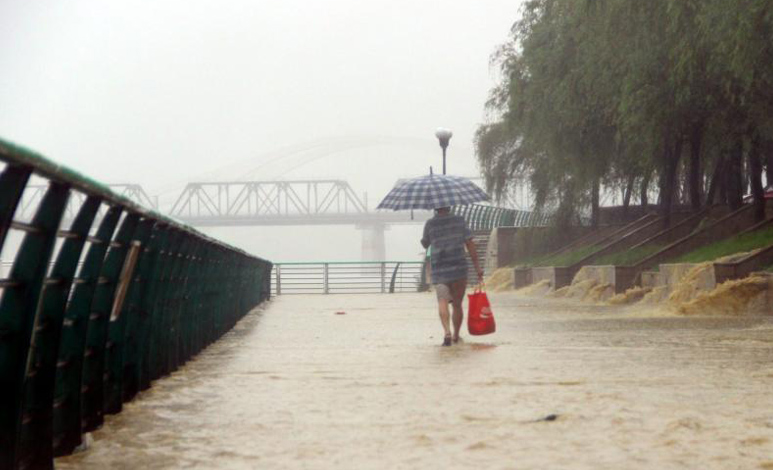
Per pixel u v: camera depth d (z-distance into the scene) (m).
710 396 10.64
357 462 7.28
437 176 19.92
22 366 6.11
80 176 6.36
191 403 10.66
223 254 22.39
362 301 48.38
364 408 10.04
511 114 53.12
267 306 42.16
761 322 24.56
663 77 35.38
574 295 44.72
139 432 8.74
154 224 10.75
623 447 7.71
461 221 19.23
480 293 19.30
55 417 7.77
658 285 36.25
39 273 6.11
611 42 36.66
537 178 62.94
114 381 9.85
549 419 9.05
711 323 24.50
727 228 40.12
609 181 57.22
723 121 35.69
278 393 11.45
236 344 19.95
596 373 13.14
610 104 41.47
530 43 50.34
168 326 13.67
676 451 7.53
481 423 8.95
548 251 64.12
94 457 7.61
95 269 8.09
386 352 17.38
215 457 7.53
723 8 28.83
